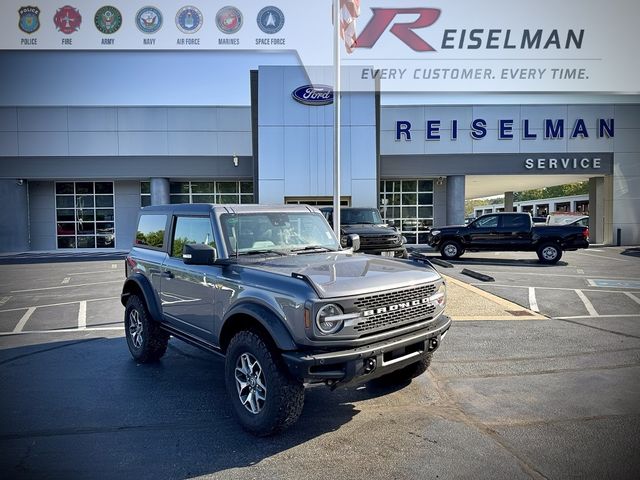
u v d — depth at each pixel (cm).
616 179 2370
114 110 2330
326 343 335
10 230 2320
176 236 499
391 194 2467
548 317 775
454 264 1612
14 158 2303
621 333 672
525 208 6869
